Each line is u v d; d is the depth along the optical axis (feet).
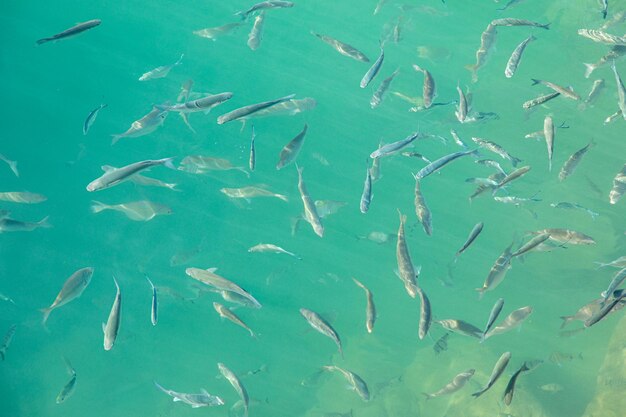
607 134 34.78
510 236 33.88
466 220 35.37
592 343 28.43
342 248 35.45
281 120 39.86
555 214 32.89
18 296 32.91
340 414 26.11
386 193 37.24
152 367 30.53
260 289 33.24
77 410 28.86
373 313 17.01
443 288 33.06
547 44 39.81
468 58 41.42
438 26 43.73
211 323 32.48
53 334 31.71
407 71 41.39
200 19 45.21
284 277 33.91
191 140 38.73
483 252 34.12
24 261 34.09
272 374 30.04
